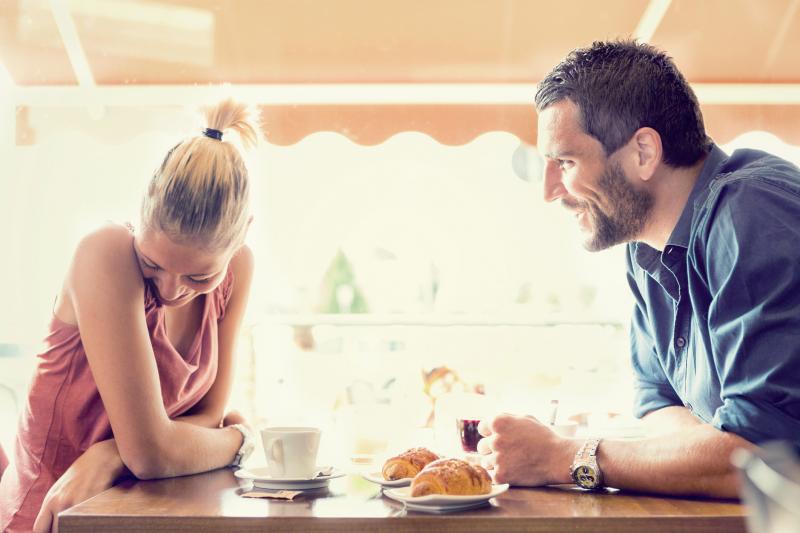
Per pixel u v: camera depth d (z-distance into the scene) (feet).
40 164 15.25
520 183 19.12
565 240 19.20
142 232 4.31
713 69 10.75
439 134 10.30
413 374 12.07
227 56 10.77
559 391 12.53
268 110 10.26
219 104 4.60
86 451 4.44
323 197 16.92
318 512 3.13
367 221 17.95
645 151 4.34
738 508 3.17
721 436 3.44
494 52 10.72
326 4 10.61
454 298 19.03
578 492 3.59
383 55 10.73
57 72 10.87
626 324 13.76
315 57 10.70
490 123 10.32
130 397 4.17
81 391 4.71
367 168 17.56
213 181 4.22
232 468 4.65
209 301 5.19
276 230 15.83
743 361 3.59
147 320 4.70
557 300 19.15
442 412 5.68
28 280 15.49
